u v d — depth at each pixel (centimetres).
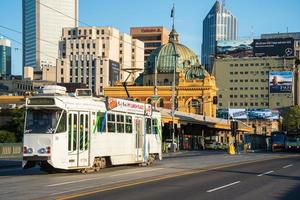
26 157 2509
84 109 2703
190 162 4088
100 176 2534
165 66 14775
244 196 1788
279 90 19725
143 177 2484
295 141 7825
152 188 1988
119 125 3094
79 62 17625
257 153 7062
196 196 1756
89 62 17500
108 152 2942
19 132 6869
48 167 2648
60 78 17762
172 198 1684
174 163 3900
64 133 2541
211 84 14150
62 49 18750
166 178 2452
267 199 1712
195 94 14100
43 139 2500
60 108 2534
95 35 18775
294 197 1780
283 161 4381
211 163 3931
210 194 1827
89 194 1744
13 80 17462
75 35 18875
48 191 1833
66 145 2552
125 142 3167
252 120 17812
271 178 2578
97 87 17312
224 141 14762
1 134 6266
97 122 2816
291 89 19562
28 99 2558
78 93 2858
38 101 2542
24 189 1903
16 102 11875
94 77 17412
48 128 2512
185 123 9062
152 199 1642
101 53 18362
